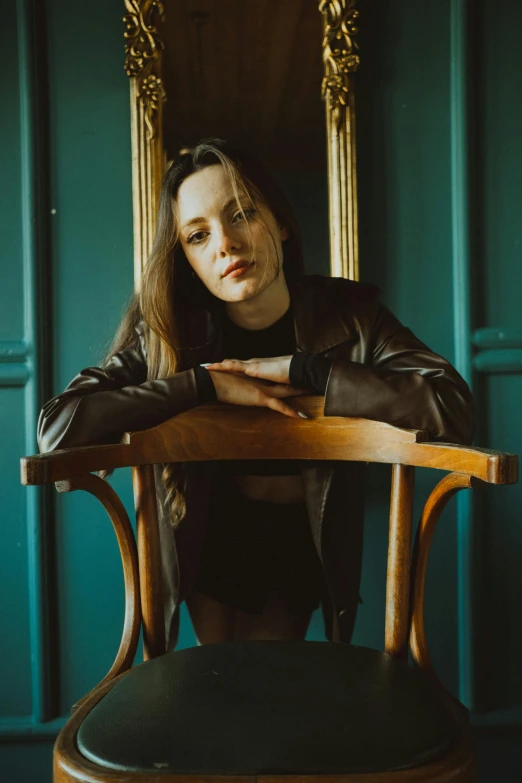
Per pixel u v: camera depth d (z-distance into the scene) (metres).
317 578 1.21
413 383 0.99
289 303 1.19
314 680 0.79
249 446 1.02
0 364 1.48
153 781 0.63
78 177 1.49
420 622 0.90
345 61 1.43
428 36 1.49
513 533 1.49
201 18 1.46
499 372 1.49
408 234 1.49
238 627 1.29
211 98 1.46
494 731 1.49
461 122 1.47
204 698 0.75
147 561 0.96
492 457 0.76
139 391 1.02
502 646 1.50
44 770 1.48
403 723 0.70
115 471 1.50
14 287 1.49
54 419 1.02
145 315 1.13
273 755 0.65
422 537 0.91
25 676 1.49
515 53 1.50
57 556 1.49
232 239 1.06
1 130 1.49
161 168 1.45
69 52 1.49
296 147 1.45
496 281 1.50
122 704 0.76
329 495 1.11
